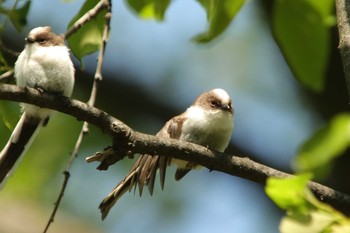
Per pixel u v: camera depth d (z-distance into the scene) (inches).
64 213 538.0
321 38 172.9
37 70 312.7
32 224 528.4
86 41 286.2
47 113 315.6
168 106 563.2
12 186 528.4
